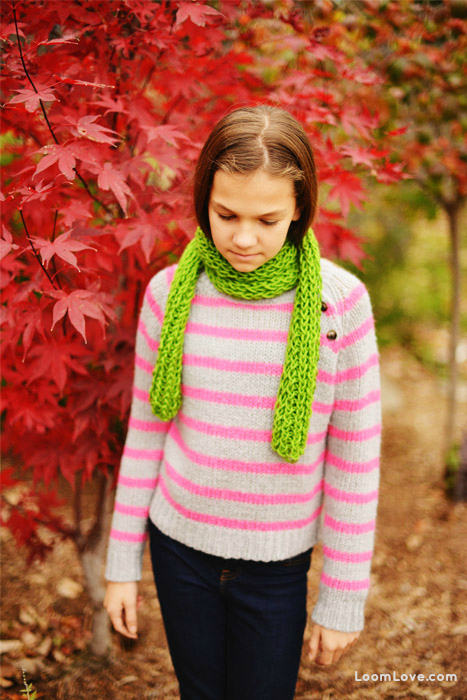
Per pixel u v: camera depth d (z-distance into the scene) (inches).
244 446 47.9
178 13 59.3
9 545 106.2
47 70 61.2
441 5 91.5
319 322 45.4
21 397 69.4
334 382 47.3
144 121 63.2
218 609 53.2
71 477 72.5
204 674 54.6
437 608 94.0
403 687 79.8
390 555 107.1
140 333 53.2
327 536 51.3
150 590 98.7
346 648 51.1
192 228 62.6
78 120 53.1
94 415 69.7
